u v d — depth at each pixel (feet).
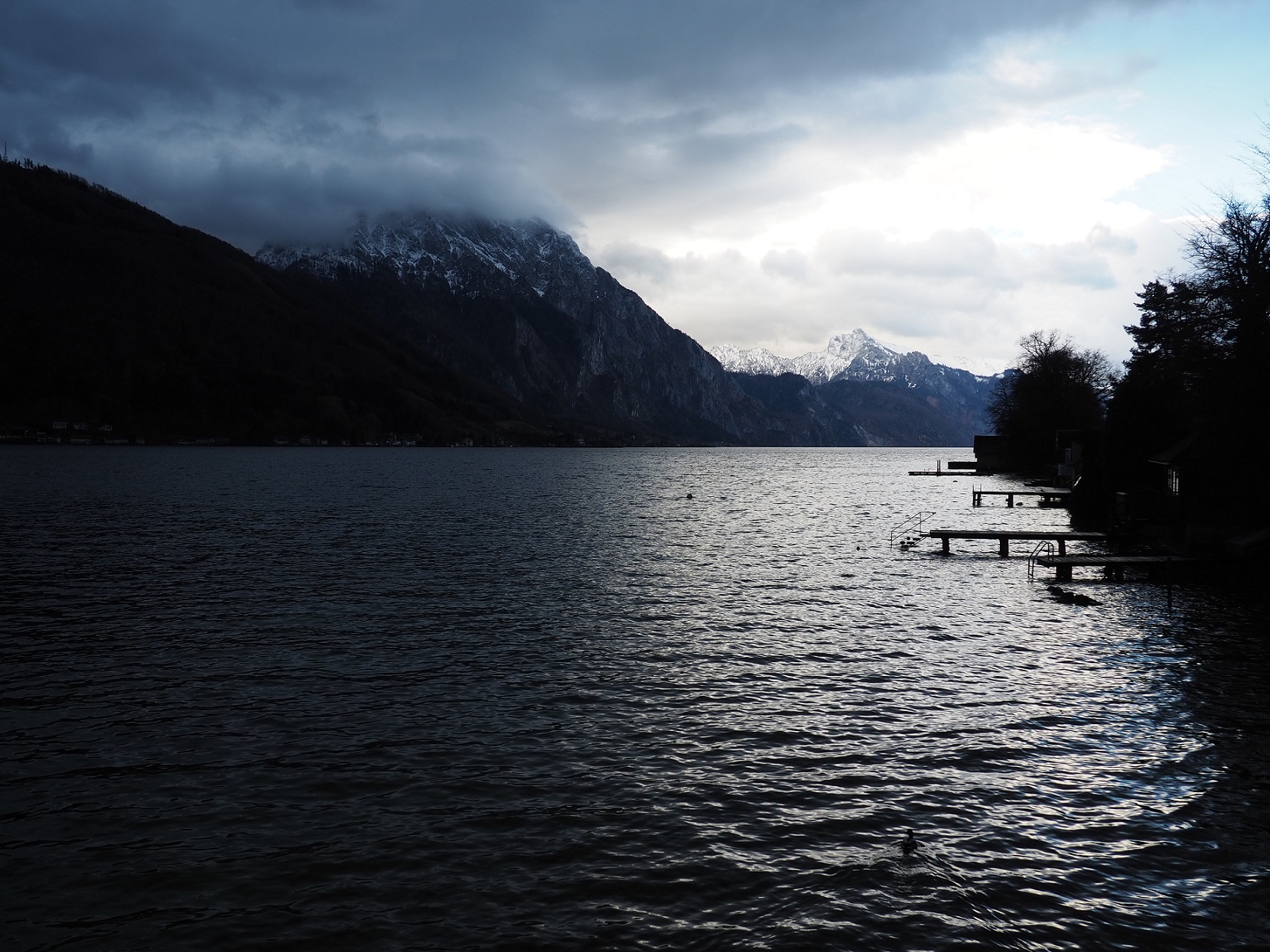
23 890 51.55
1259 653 104.01
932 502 346.33
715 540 214.07
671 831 58.49
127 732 76.07
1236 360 174.29
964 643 108.58
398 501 323.98
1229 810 61.82
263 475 477.36
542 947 46.16
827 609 129.49
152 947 46.26
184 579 149.38
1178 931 48.01
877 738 75.15
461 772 67.72
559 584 147.54
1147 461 223.51
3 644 105.09
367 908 49.67
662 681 91.15
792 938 47.03
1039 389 494.59
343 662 97.86
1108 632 115.34
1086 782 66.33
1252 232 186.91
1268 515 173.27
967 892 51.52
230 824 59.47
